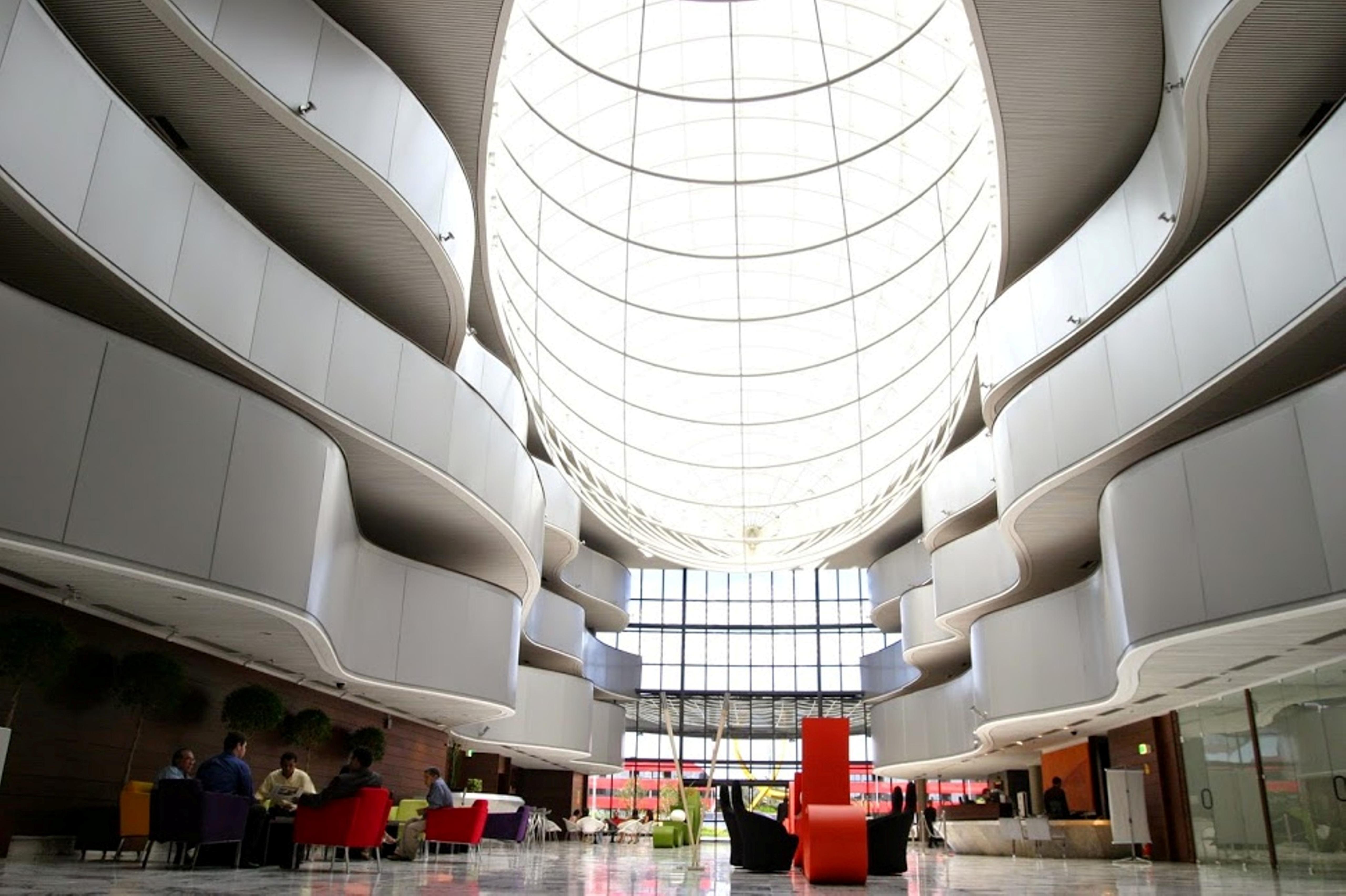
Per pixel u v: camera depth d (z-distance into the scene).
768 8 29.86
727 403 42.75
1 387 11.76
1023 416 24.31
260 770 21.44
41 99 12.31
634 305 39.25
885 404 38.81
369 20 19.58
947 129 29.73
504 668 27.14
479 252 27.55
